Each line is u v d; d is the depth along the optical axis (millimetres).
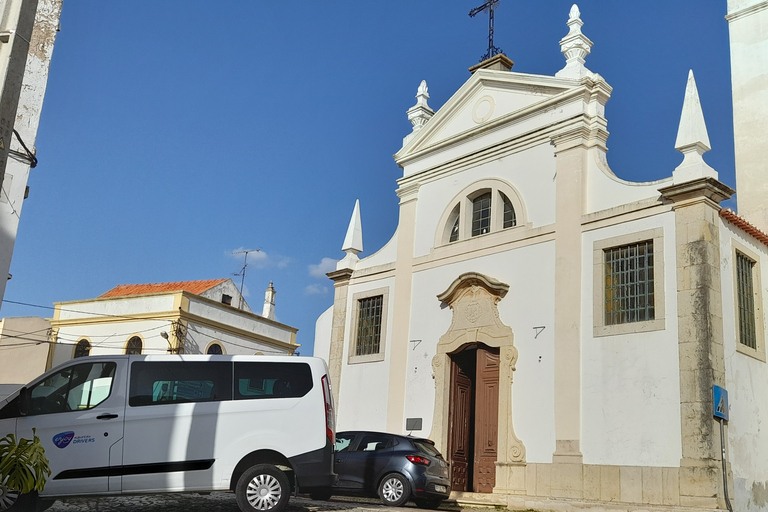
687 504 12203
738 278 14062
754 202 17234
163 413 9492
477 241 17312
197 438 9477
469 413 17469
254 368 9914
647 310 13766
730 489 12227
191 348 32031
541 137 16547
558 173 15914
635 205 14297
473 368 17891
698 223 13219
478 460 16109
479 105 18516
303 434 9656
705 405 12383
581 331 14609
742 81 18234
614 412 13672
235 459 9461
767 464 13523
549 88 16703
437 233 18531
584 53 16594
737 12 18797
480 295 16734
